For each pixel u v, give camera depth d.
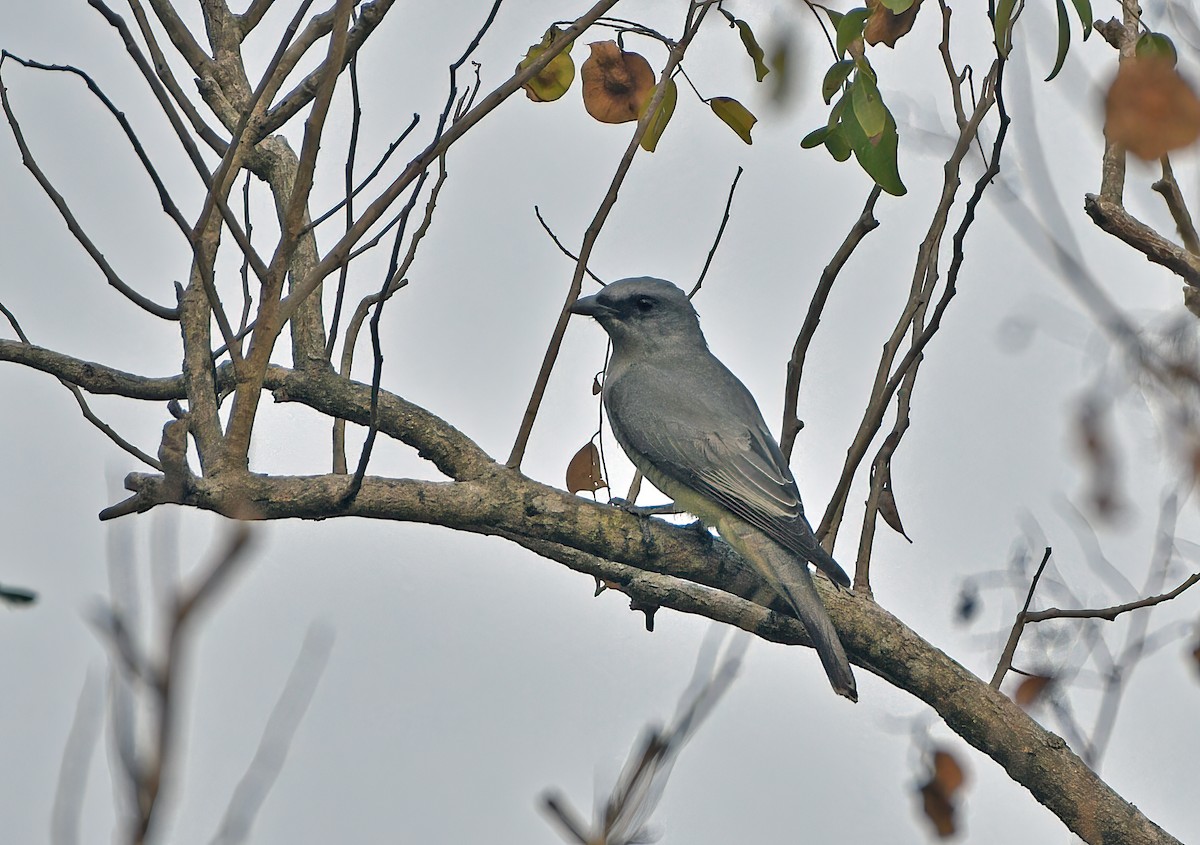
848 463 10.83
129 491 8.45
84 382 11.20
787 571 10.99
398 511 9.52
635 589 11.22
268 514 8.94
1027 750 10.54
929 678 10.66
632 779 5.30
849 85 8.81
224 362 12.20
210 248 10.24
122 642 3.50
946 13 10.55
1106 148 10.05
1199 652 11.54
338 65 7.91
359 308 12.07
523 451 10.07
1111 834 10.45
